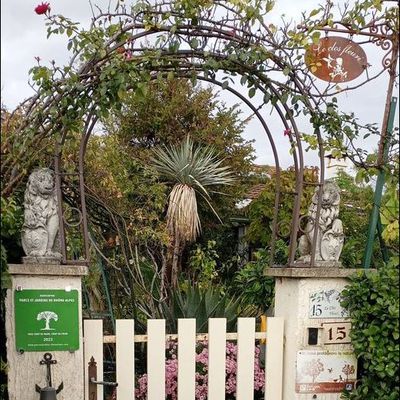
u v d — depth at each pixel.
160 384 3.80
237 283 6.16
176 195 7.43
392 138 4.07
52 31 3.64
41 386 3.50
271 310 4.89
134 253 6.18
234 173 9.46
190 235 7.44
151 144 9.42
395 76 4.11
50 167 3.94
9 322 3.47
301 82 3.94
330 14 4.00
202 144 9.30
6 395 3.54
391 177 3.95
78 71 3.65
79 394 3.56
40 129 3.71
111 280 5.65
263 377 4.68
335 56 4.08
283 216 6.44
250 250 8.96
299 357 3.91
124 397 3.74
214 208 9.20
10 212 3.33
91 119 3.69
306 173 5.63
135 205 7.19
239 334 3.96
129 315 5.60
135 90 3.70
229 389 4.71
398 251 3.89
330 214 3.98
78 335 3.55
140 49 3.73
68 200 4.49
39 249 3.51
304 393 3.92
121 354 3.75
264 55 3.79
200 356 4.79
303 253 4.05
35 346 3.49
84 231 3.63
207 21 3.80
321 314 3.94
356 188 5.38
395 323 3.61
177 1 3.73
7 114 3.62
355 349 3.85
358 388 3.87
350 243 4.82
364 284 3.82
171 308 5.40
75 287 3.54
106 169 5.55
